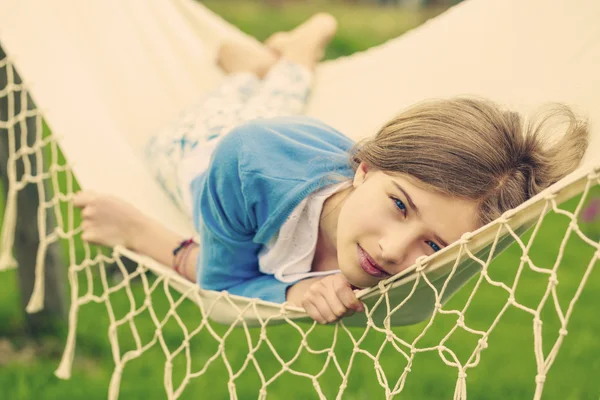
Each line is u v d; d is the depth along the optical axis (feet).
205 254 7.14
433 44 9.16
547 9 8.25
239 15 32.04
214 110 8.87
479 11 8.96
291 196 6.72
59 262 11.35
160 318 12.48
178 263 7.63
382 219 5.74
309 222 6.87
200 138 8.51
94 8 9.73
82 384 10.49
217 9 32.86
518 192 5.80
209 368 11.02
